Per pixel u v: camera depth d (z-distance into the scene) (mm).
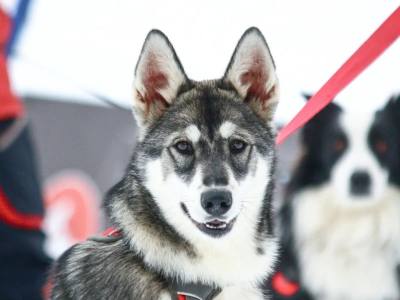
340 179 5426
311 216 5539
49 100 7047
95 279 3609
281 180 5789
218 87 4039
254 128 3939
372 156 5414
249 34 3973
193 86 4016
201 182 3658
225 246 3646
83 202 6855
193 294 3592
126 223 3648
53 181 6930
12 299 5000
